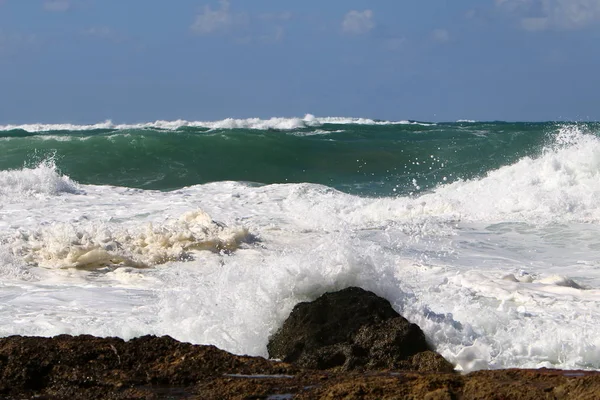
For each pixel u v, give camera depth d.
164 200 29.80
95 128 64.38
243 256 20.64
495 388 8.28
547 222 25.53
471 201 28.14
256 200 29.66
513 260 20.80
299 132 57.06
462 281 16.86
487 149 48.94
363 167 46.53
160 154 45.44
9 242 20.64
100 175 42.75
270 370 9.72
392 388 8.55
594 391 7.91
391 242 22.84
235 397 8.77
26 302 15.40
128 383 9.40
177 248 20.50
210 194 31.16
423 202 28.03
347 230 24.20
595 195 27.91
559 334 11.98
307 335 10.91
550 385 8.38
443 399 8.16
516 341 11.65
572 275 18.86
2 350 9.89
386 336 10.62
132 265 19.55
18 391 9.30
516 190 28.89
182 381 9.51
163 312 12.93
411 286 16.53
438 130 57.28
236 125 64.06
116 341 10.27
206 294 12.96
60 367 9.67
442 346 10.92
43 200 29.30
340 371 10.31
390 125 65.75
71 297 15.91
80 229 21.30
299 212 27.28
